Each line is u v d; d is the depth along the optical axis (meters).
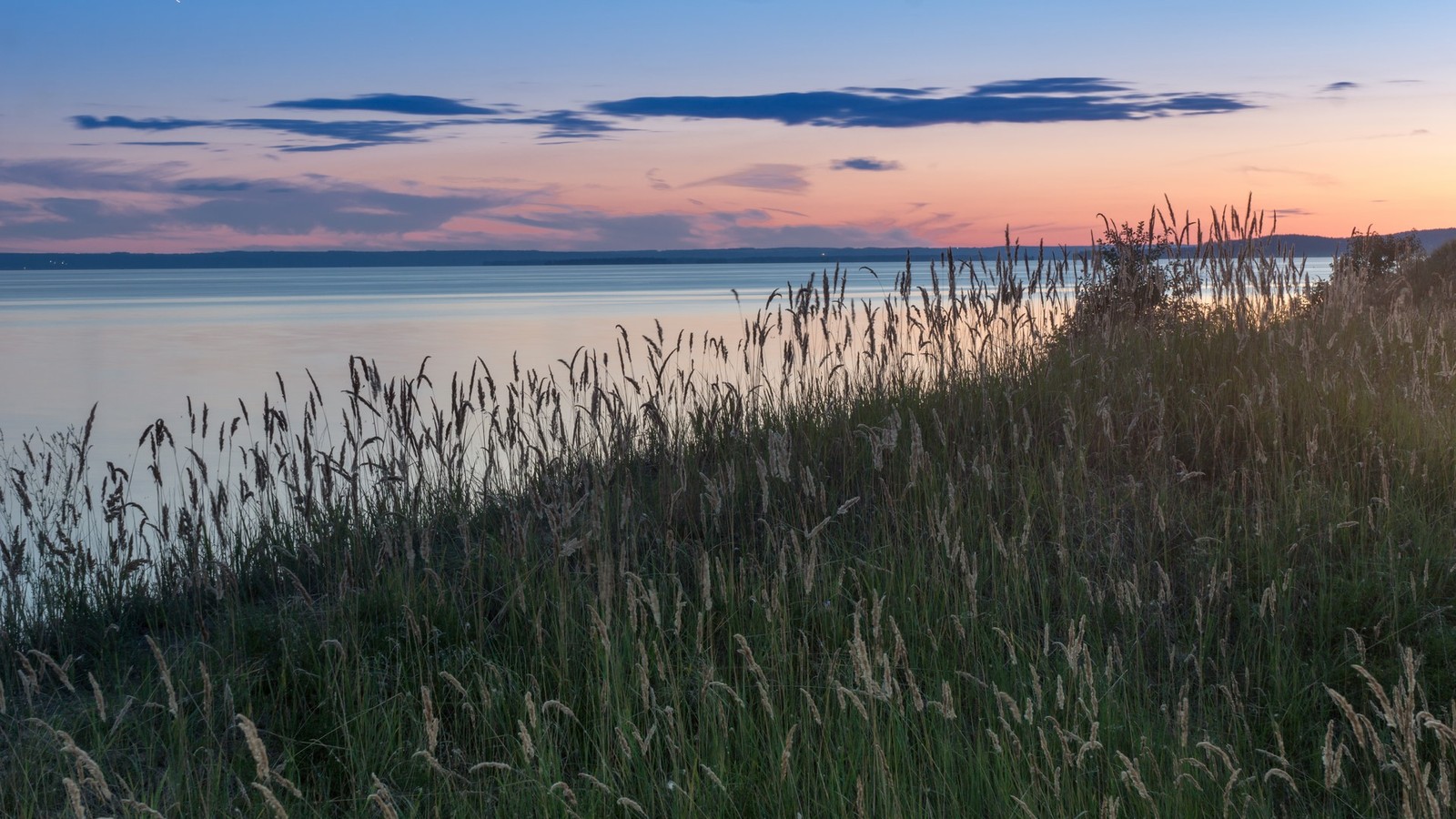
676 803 4.50
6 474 7.66
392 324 108.88
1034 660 5.57
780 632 5.73
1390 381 8.79
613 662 5.39
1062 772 4.55
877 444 6.65
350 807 4.90
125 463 23.09
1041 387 9.27
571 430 8.53
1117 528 6.23
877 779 4.44
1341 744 3.73
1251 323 10.04
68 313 143.50
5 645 6.16
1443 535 6.44
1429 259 23.11
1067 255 10.48
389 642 6.19
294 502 7.67
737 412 8.50
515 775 4.88
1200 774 4.56
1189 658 5.32
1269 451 7.82
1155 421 8.20
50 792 4.89
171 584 6.82
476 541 7.88
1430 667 5.32
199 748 5.11
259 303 180.38
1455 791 4.46
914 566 6.45
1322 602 5.87
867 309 9.80
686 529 7.54
